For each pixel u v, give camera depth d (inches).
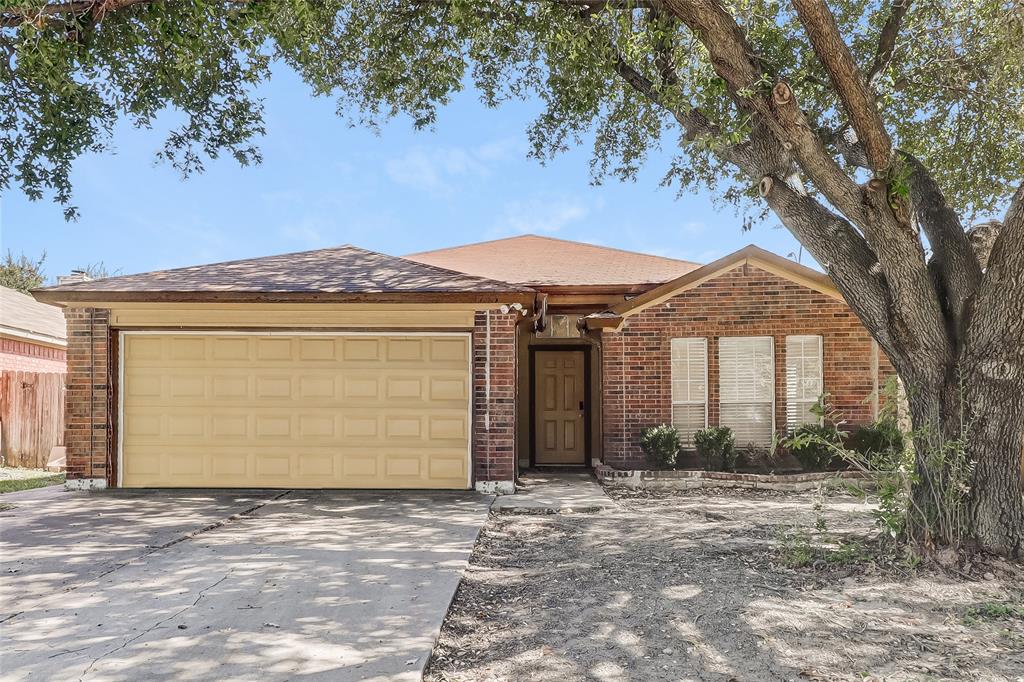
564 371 545.3
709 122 302.5
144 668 150.3
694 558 238.7
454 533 286.4
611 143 442.0
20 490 426.0
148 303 397.1
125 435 407.2
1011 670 150.6
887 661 155.5
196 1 286.4
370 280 413.4
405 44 391.5
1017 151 372.5
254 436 405.4
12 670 148.9
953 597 194.9
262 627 175.5
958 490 220.1
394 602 196.1
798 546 244.1
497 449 395.9
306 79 407.5
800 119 230.5
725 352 464.4
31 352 694.5
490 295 388.5
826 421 447.8
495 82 433.7
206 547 260.2
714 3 242.4
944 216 247.8
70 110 335.3
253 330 406.3
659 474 424.5
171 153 379.2
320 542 269.4
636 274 544.7
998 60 338.3
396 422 404.2
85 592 203.8
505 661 158.4
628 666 153.9
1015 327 213.6
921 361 230.4
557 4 334.6
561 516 329.1
